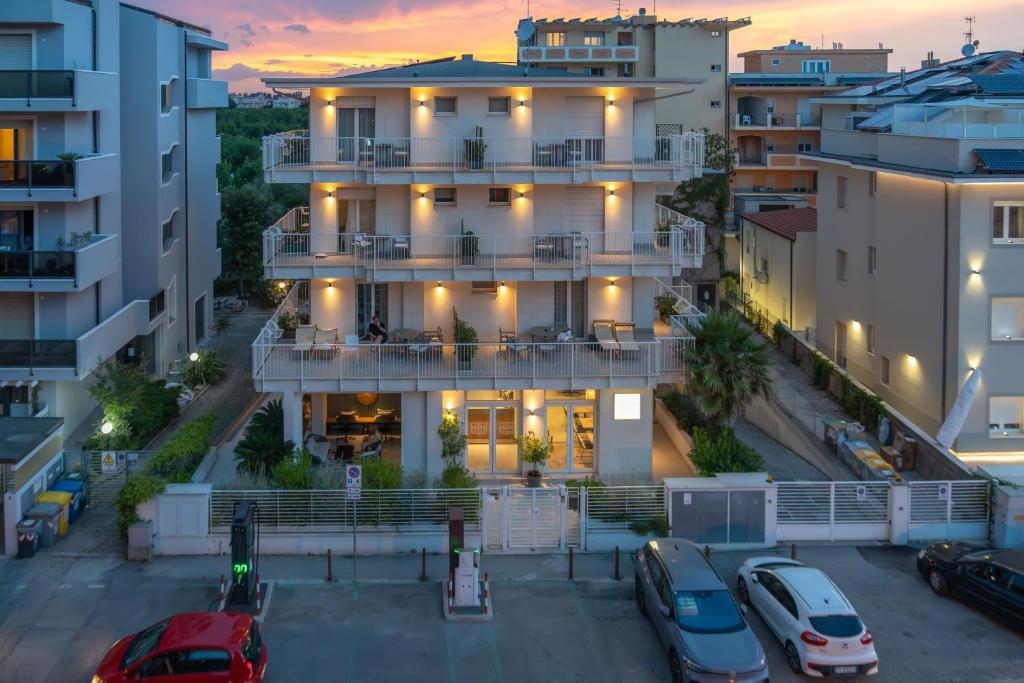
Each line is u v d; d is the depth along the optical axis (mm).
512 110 31156
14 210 33500
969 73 40594
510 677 20234
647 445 30797
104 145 36094
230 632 18922
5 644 21062
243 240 56625
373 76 31375
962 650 21422
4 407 31906
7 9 32469
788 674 20312
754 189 72688
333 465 28000
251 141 90312
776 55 83375
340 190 31531
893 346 35781
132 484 25531
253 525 23844
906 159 34438
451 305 31938
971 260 31156
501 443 31312
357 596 23500
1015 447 31719
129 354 38281
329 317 31672
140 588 23531
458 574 22719
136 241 39250
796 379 39375
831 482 26688
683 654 19281
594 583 24328
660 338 29938
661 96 35781
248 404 37906
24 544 24953
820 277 43094
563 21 72812
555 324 32062
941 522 26750
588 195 31766
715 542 26266
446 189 31422
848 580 24594
